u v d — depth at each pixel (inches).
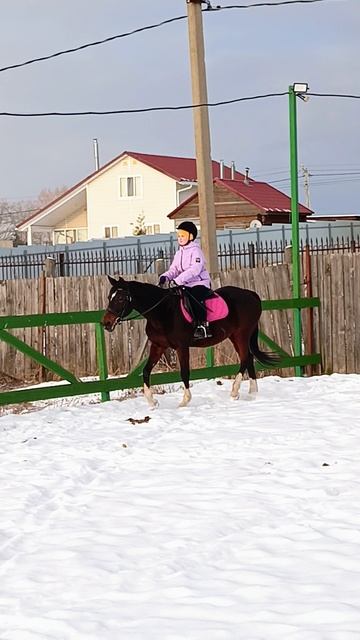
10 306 822.5
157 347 569.9
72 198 2399.1
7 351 813.2
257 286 736.3
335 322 720.3
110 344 794.8
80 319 580.7
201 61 682.2
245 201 1955.0
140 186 2337.6
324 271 723.4
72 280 808.9
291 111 716.7
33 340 811.4
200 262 566.6
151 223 2336.4
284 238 1305.4
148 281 810.2
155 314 555.5
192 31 680.4
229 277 725.9
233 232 1375.5
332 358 721.6
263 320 735.7
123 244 1429.6
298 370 717.3
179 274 573.0
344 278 716.0
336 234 1355.8
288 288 736.3
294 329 718.5
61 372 571.2
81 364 802.2
